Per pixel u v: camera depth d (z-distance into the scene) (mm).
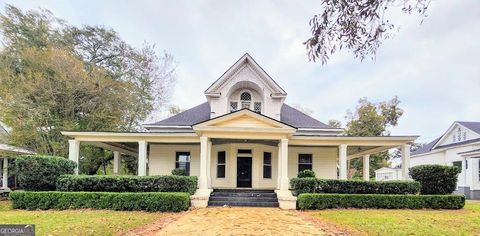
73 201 13766
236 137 16891
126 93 25438
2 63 21609
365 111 39969
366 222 10703
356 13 5816
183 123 20688
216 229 9430
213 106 20281
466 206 16406
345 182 15961
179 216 12227
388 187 15930
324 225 10281
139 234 8586
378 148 20344
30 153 21484
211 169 19719
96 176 15055
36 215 11727
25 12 24734
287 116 21922
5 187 21078
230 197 16422
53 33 26109
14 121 19844
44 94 20734
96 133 17359
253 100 20875
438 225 10188
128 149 22797
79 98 22453
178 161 20516
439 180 16156
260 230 9297
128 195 13703
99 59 29266
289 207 14930
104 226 9453
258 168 19531
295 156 20766
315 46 6203
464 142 27250
